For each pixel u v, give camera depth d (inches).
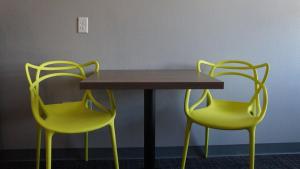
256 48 81.4
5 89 78.3
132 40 78.7
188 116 66.6
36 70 72.9
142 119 83.0
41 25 76.2
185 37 79.5
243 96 83.6
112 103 68.3
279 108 85.0
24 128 80.5
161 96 82.5
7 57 76.9
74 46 77.8
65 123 61.1
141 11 77.7
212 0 78.5
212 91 83.0
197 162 81.2
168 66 80.4
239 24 80.0
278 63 82.6
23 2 75.0
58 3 75.7
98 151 83.3
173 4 78.0
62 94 80.1
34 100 62.6
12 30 75.9
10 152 81.0
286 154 86.5
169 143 84.7
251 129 60.4
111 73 66.9
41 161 81.5
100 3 76.6
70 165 79.0
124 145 83.7
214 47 80.5
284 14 80.6
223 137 85.7
